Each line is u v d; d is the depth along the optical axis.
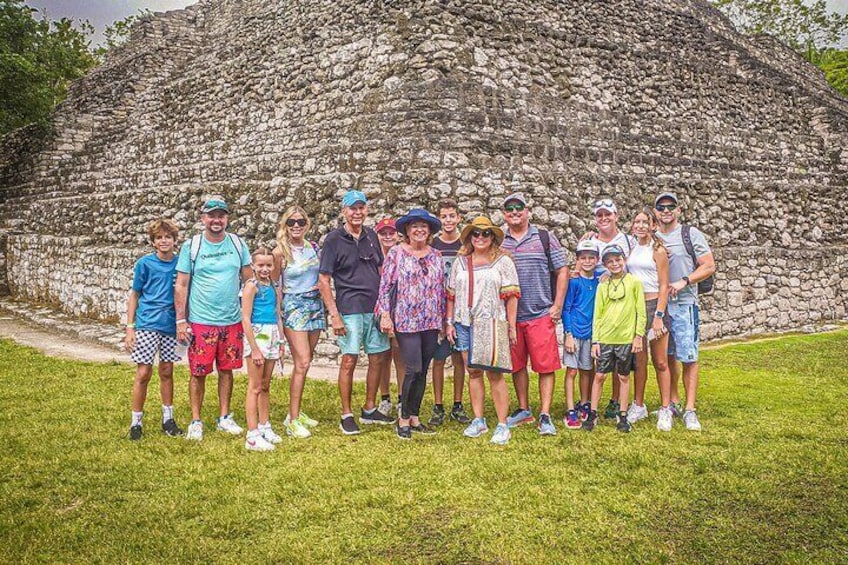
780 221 14.20
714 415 6.89
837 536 4.36
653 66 14.16
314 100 12.70
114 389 8.09
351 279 6.55
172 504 4.83
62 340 11.88
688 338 6.51
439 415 6.82
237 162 13.02
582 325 6.58
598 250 6.61
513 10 12.89
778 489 4.99
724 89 15.81
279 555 4.15
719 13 22.86
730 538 4.33
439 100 10.69
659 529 4.45
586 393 6.80
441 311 6.36
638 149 12.91
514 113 11.25
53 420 6.82
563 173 10.77
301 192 10.20
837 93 25.03
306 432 6.35
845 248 14.63
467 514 4.64
